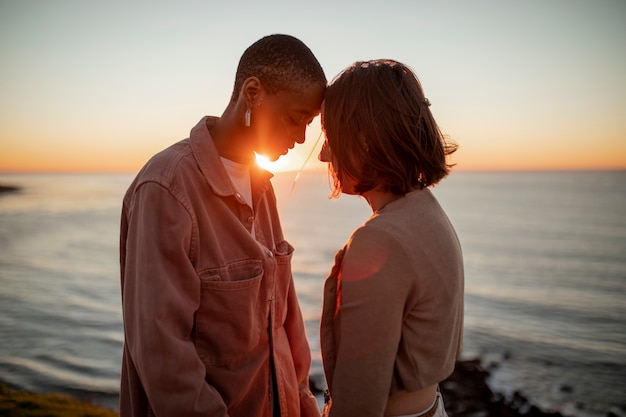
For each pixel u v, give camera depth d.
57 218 83.38
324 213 101.75
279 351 1.91
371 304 1.25
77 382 14.45
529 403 12.05
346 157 1.40
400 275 1.24
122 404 1.69
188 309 1.45
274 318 1.84
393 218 1.30
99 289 29.86
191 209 1.52
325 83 1.61
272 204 2.06
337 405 1.30
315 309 22.22
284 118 1.60
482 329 20.02
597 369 15.02
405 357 1.32
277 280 1.97
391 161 1.34
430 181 1.41
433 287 1.28
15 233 62.56
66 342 18.78
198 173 1.59
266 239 1.93
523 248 49.16
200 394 1.41
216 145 1.73
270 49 1.54
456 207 104.06
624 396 12.75
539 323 21.25
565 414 11.62
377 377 1.25
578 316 22.64
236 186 1.76
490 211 94.44
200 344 1.57
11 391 9.39
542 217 81.75
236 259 1.66
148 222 1.45
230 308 1.58
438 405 1.47
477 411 11.60
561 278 33.09
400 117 1.34
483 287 30.03
